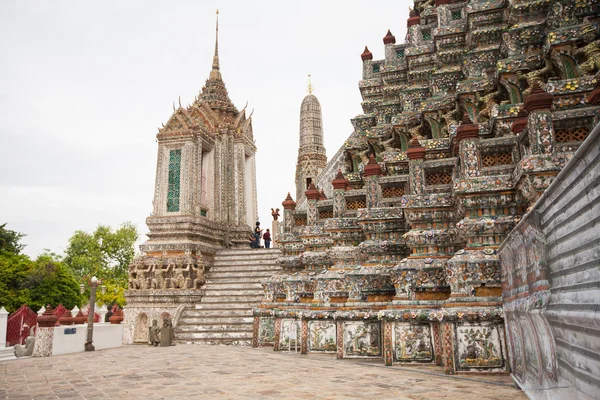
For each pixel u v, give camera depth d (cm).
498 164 965
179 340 1947
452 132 1240
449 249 1085
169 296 2186
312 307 1400
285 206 1841
